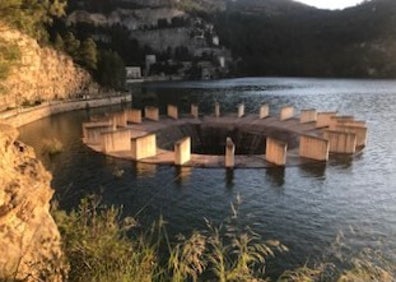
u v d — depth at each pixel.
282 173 39.16
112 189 34.47
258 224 27.17
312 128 57.62
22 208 7.84
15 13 22.47
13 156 9.49
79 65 118.44
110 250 8.56
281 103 102.69
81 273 7.88
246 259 8.38
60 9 27.06
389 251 22.94
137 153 43.47
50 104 85.88
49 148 47.00
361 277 7.83
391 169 40.41
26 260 7.24
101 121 59.25
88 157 44.88
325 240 24.62
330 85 175.00
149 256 8.56
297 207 30.48
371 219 28.27
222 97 123.06
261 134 59.62
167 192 33.81
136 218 27.81
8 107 75.38
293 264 21.50
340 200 32.12
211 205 30.73
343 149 46.03
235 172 39.47
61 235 9.39
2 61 26.78
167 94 140.25
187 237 24.33
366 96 116.75
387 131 59.72
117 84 130.50
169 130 60.59
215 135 63.66
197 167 41.03
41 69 94.88
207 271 15.68
